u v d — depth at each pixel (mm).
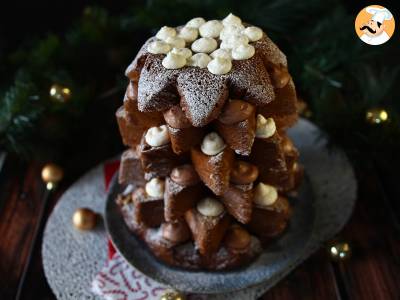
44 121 485
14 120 463
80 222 439
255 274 393
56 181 479
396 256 422
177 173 363
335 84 448
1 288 420
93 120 535
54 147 505
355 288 405
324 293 403
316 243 429
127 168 399
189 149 355
